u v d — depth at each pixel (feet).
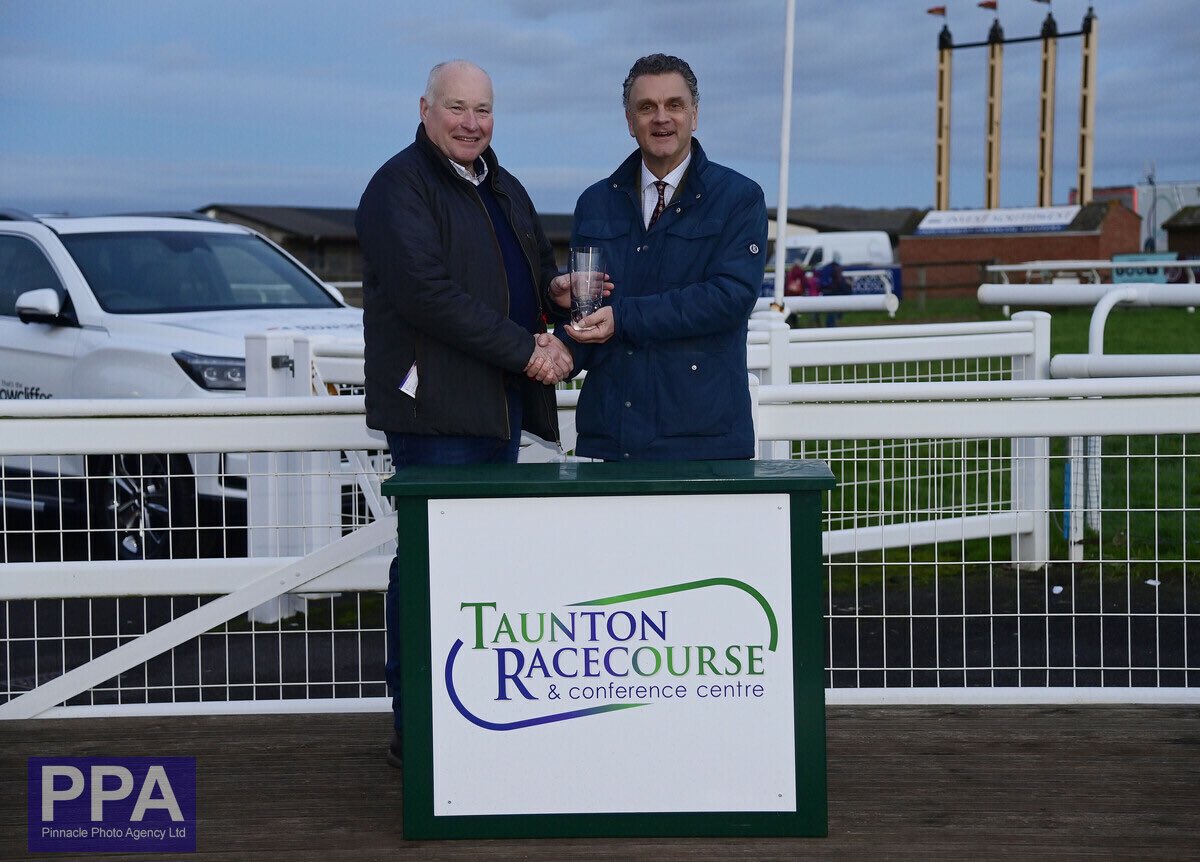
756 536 9.73
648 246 11.64
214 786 11.15
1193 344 54.75
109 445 12.51
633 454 11.44
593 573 9.74
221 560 12.86
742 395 11.55
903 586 18.33
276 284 24.08
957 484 17.20
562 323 12.54
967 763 11.38
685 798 9.86
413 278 10.58
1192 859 9.56
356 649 16.60
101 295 22.16
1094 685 14.62
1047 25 135.95
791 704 9.80
